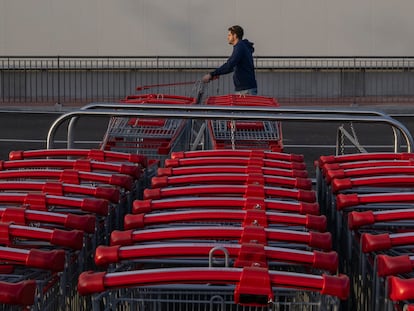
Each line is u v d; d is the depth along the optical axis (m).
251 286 2.82
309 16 27.88
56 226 3.80
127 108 7.01
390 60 28.00
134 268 3.42
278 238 3.39
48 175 4.70
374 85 28.09
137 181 5.16
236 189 4.21
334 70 27.98
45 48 27.92
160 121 8.19
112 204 4.43
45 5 27.78
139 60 27.81
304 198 4.21
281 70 27.98
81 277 2.91
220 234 3.39
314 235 3.41
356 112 6.62
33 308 3.08
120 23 27.86
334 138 18.22
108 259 3.19
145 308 3.39
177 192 4.19
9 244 3.48
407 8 27.97
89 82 27.88
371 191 4.71
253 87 12.23
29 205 4.00
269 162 4.93
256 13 27.89
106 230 4.25
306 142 17.62
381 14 27.97
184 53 28.02
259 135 7.94
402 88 28.08
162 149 7.73
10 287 2.80
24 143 17.25
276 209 3.91
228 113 6.72
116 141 8.00
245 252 3.12
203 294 3.30
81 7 27.80
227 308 3.33
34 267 3.22
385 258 3.17
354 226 3.91
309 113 6.80
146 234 3.41
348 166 5.07
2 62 27.66
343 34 28.00
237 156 5.14
